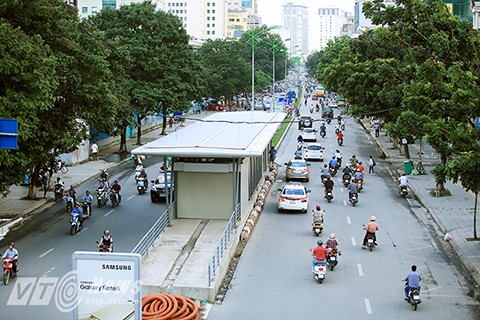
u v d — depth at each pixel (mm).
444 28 28609
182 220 29562
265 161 44562
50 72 26828
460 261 25609
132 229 30234
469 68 26703
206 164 28656
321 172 43812
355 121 90188
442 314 19719
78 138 32844
